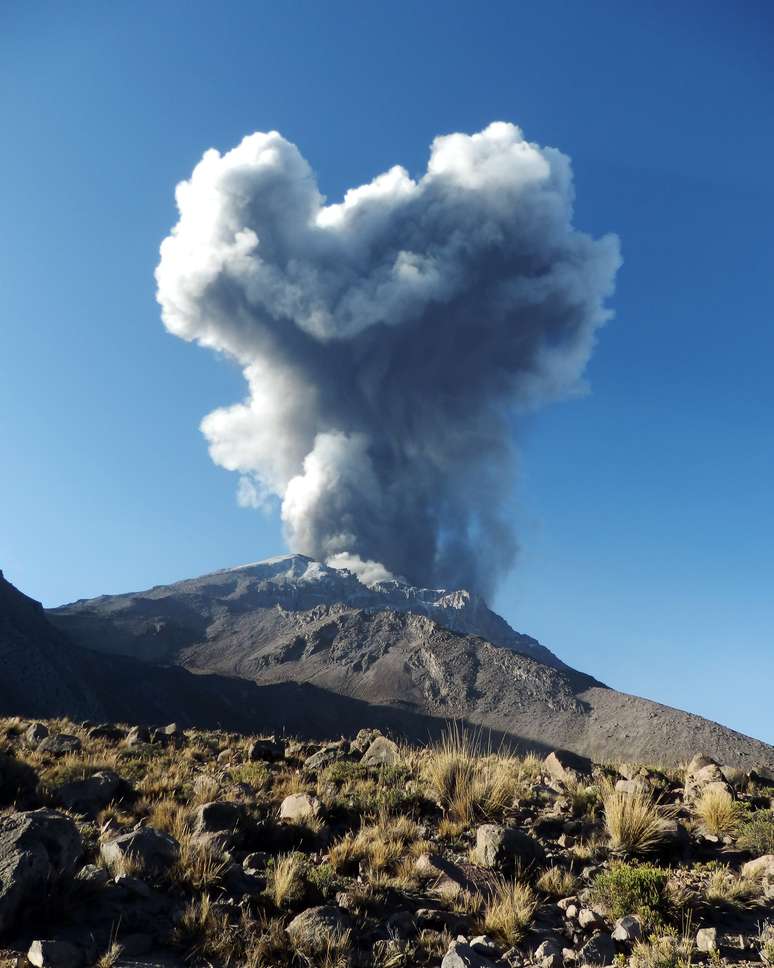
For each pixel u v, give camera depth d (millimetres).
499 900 7434
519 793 12039
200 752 18359
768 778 14984
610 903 7430
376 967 5961
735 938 6672
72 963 5590
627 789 12062
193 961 5977
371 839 9484
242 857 8867
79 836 7316
